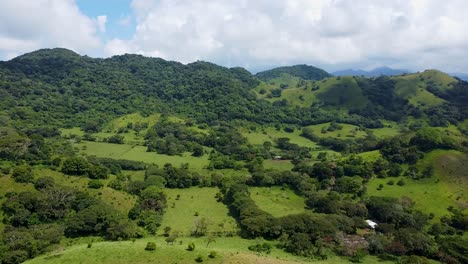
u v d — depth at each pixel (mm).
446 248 104875
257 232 112812
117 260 84250
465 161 161875
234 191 143750
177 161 194500
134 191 142125
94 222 109938
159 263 83375
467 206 137875
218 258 87000
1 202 111750
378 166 167000
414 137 179125
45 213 111562
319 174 166750
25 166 128500
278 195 153000
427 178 155500
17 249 92688
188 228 120062
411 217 126062
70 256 86125
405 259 97625
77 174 139875
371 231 120312
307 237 106562
